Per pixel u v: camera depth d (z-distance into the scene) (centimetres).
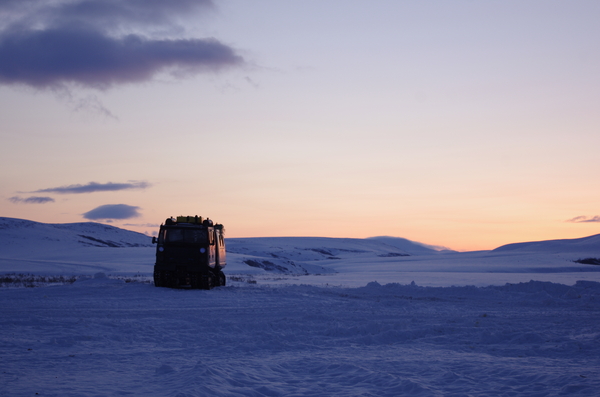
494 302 2375
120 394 739
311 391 780
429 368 935
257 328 1445
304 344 1223
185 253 2802
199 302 2202
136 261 8312
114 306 2006
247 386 805
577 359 1020
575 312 1952
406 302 2212
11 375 854
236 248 15650
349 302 2272
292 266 10519
